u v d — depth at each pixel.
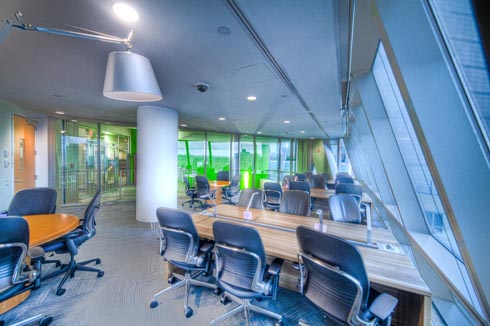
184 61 2.31
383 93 2.76
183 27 1.70
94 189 6.45
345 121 6.14
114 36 1.82
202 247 2.02
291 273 2.31
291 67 2.45
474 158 1.07
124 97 1.88
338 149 11.32
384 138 2.77
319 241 1.31
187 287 2.08
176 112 4.78
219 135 8.81
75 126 6.14
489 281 1.07
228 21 1.62
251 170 9.91
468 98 1.06
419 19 1.20
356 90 3.07
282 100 3.86
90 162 6.39
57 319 1.82
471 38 0.91
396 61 1.27
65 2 1.43
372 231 2.19
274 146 10.78
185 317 1.87
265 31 1.75
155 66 2.45
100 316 1.86
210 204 5.93
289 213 2.98
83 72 2.66
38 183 5.52
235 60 2.29
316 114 5.07
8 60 2.34
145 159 4.47
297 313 1.95
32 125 5.38
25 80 2.97
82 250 3.21
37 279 1.66
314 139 11.70
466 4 0.90
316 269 1.43
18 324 1.66
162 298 2.12
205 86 3.06
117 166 7.33
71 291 2.21
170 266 2.38
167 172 4.60
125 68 1.64
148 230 4.10
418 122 1.21
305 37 1.84
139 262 2.84
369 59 2.54
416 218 2.61
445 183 1.14
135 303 2.04
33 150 5.42
